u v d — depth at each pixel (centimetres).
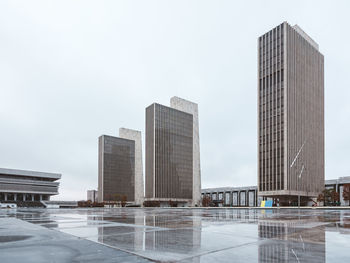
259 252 787
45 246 889
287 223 1816
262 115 10438
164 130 17838
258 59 10888
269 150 10006
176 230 1366
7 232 1288
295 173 9744
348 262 665
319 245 902
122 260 688
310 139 10962
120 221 2059
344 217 2598
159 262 668
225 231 1319
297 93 10362
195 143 19875
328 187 12438
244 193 16300
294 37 10538
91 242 971
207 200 15462
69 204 19200
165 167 17488
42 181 17650
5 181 16262
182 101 19650
